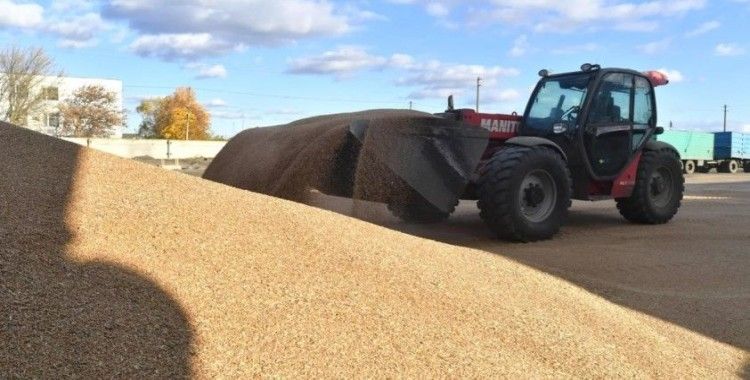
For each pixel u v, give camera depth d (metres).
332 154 5.84
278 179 5.96
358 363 2.51
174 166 32.91
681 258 6.07
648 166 8.05
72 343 2.20
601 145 7.62
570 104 7.69
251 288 2.81
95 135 54.78
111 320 2.35
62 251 2.66
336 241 3.48
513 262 4.45
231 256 3.02
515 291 3.66
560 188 6.70
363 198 5.73
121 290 2.53
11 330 2.16
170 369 2.22
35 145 3.63
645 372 3.08
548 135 7.68
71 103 54.59
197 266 2.86
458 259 4.00
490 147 7.58
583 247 6.36
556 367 2.88
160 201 3.35
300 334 2.59
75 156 3.64
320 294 2.91
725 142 34.72
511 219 6.29
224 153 7.34
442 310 3.09
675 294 4.82
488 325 3.08
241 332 2.51
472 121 7.45
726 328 4.14
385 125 5.78
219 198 3.61
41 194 3.08
